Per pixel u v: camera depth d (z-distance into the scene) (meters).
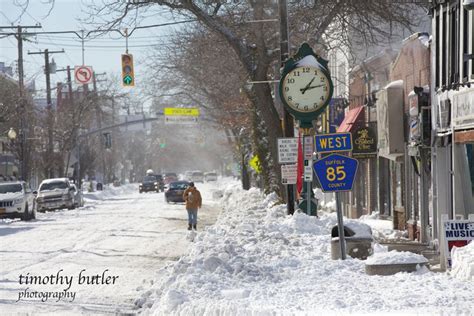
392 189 47.38
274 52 49.69
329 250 29.44
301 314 15.84
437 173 35.16
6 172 116.88
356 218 59.88
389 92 43.50
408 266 22.16
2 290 26.39
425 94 37.06
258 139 67.31
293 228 37.56
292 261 26.17
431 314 15.19
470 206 32.50
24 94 99.19
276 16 53.06
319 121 72.19
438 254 32.88
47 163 108.75
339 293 18.70
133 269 32.03
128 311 21.94
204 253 29.67
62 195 87.50
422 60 39.44
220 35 51.03
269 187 67.31
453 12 32.97
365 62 53.75
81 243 44.25
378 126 46.94
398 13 48.66
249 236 35.75
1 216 68.38
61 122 115.12
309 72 38.31
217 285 21.77
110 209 88.38
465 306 15.97
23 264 33.94
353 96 59.44
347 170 25.03
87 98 121.69
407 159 43.41
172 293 19.58
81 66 77.81
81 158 139.12
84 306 23.02
